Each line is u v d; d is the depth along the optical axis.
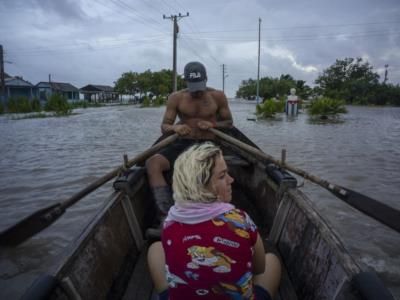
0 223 4.20
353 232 3.78
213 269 1.15
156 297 1.82
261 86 67.19
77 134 12.58
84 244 1.69
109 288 1.85
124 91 62.59
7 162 7.48
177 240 1.19
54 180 5.98
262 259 1.35
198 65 3.43
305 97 54.09
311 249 1.89
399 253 3.36
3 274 3.11
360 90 54.50
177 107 3.71
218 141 3.88
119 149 9.06
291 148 9.02
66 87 52.16
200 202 1.19
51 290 1.31
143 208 3.03
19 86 40.97
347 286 1.40
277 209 2.66
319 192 5.02
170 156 3.22
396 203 4.73
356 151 8.56
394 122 17.92
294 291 1.96
